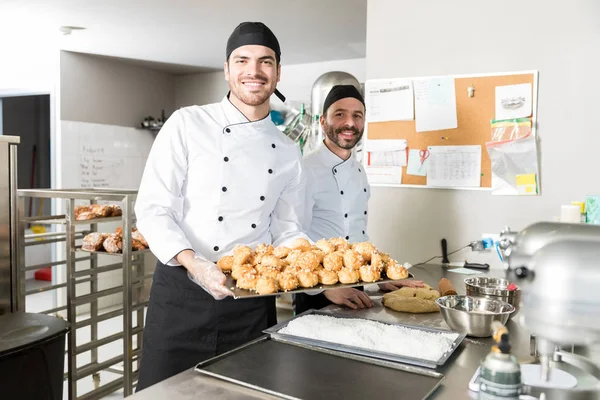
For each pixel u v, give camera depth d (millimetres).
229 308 1568
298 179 1836
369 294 1836
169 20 3799
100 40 4398
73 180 4855
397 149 2635
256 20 3803
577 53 2256
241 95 1593
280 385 940
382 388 933
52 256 4684
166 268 1594
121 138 5395
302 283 1302
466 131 2482
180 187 1610
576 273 721
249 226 1662
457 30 2482
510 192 2408
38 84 4777
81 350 2758
